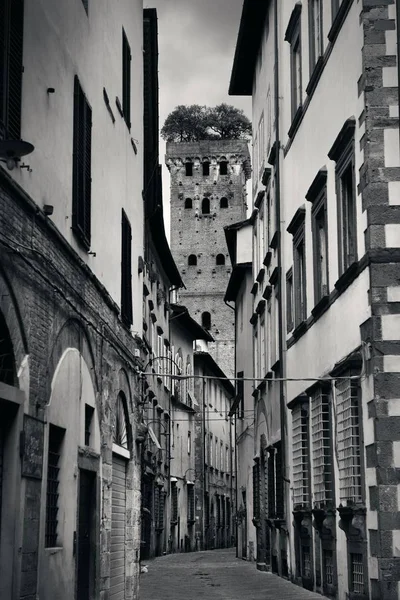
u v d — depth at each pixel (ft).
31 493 33.96
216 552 180.75
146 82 84.89
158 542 149.38
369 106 48.93
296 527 72.90
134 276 63.57
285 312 80.28
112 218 54.13
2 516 31.78
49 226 36.55
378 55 49.29
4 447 32.12
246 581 81.56
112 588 52.60
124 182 59.26
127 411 58.39
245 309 127.65
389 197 48.16
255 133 110.52
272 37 91.76
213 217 325.21
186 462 187.11
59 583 38.32
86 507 45.65
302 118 71.41
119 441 56.44
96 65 49.42
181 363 180.45
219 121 374.84
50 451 38.55
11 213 31.89
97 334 47.47
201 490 199.31
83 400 43.80
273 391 89.71
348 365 50.60
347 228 55.42
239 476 143.95
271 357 92.02
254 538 124.26
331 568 59.31
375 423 46.42
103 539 48.37
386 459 45.91
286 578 79.46
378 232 47.96
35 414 34.60
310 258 67.67
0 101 30.32
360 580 50.42
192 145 327.88
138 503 60.85
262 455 99.81
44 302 36.14
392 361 46.83
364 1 49.75
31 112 35.12
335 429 56.49
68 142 41.47
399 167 48.32
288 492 76.79
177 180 328.70
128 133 61.46
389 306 47.32
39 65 36.50
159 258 142.72
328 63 60.54
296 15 74.08
